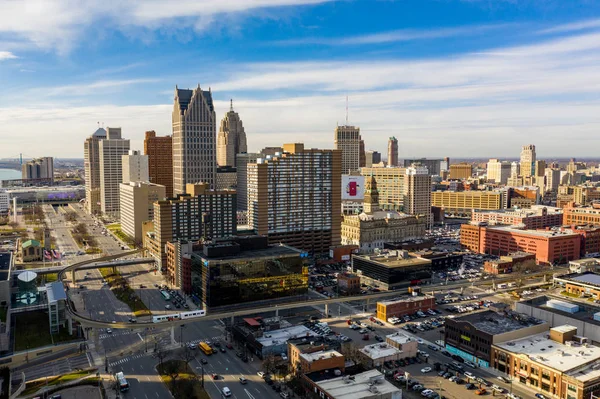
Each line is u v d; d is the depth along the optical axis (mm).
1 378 197625
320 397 175500
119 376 192500
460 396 184125
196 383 194250
